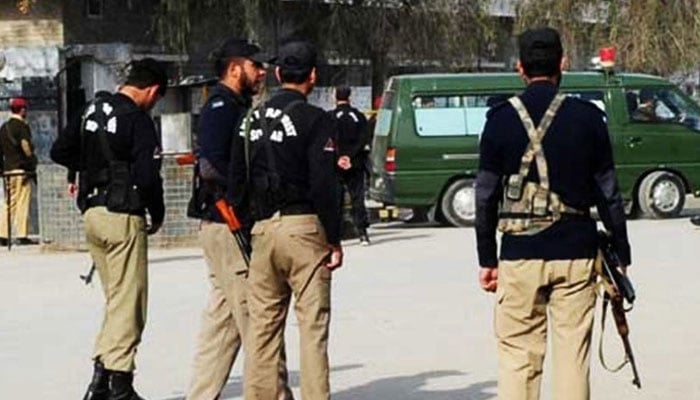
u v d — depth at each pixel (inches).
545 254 304.3
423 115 1053.8
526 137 303.6
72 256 870.4
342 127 882.1
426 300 627.2
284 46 352.2
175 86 1475.1
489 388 432.1
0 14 1637.6
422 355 490.9
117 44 1609.3
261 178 345.7
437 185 1051.3
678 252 808.3
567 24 1565.0
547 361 439.5
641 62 1515.7
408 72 1765.5
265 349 357.1
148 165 397.7
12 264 828.0
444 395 422.3
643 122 1076.5
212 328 386.9
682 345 500.1
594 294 309.1
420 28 1729.8
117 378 397.7
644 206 1076.5
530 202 304.0
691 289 645.3
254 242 350.9
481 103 1057.5
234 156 352.8
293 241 343.9
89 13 1643.7
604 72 1082.7
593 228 308.2
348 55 1710.1
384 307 607.5
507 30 1834.4
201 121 373.1
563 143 302.0
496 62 1831.9
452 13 1740.9
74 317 604.7
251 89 375.2
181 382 451.8
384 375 455.8
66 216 893.8
